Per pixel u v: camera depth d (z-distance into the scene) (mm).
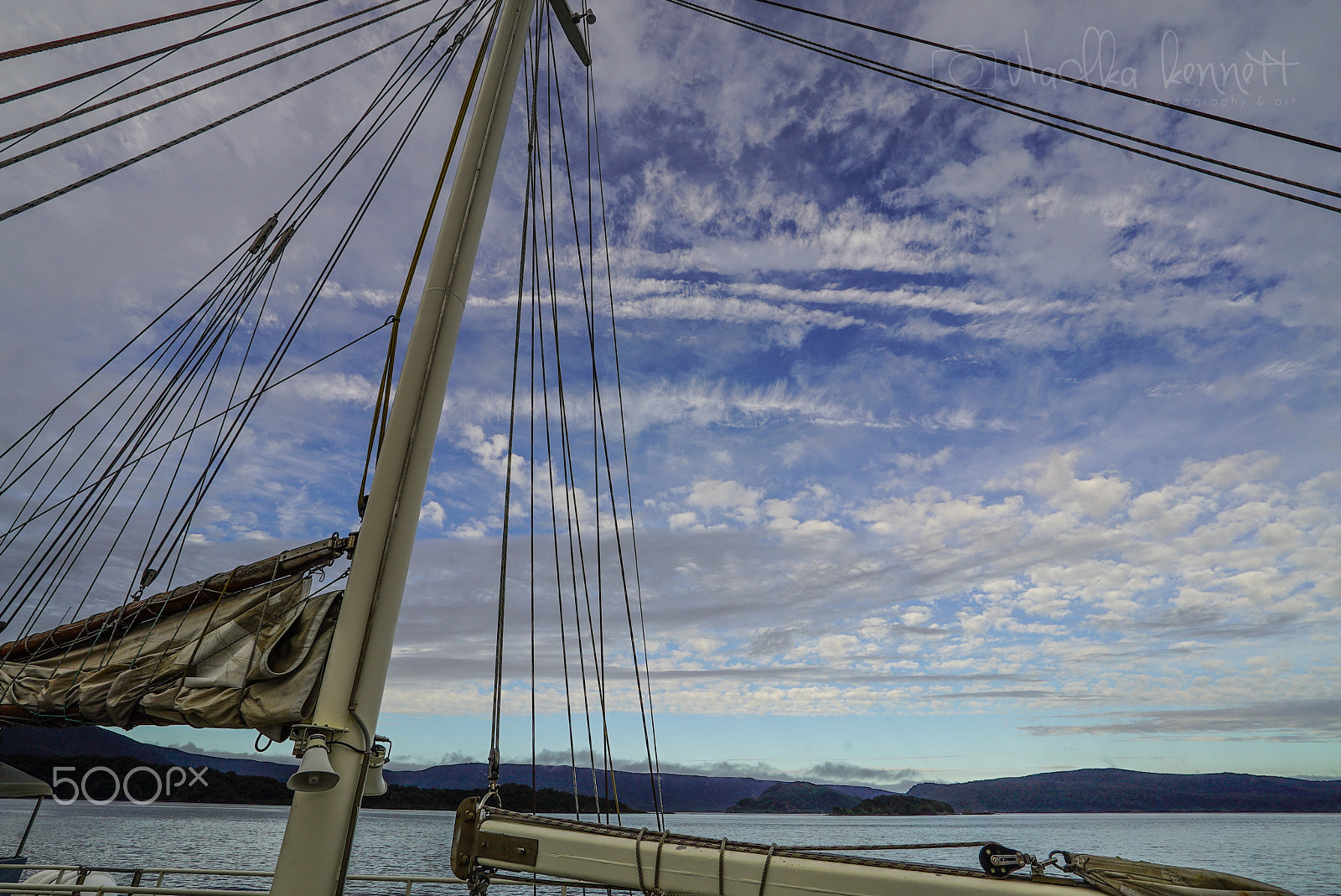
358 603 4691
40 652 5195
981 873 3605
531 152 9055
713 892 3752
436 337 5582
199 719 4680
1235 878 3354
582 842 4020
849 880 3621
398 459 5145
